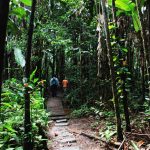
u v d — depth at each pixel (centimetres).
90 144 777
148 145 637
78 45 1619
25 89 465
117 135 713
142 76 1215
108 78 1259
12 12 348
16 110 634
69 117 1312
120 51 766
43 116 758
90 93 1587
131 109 1188
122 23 793
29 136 481
